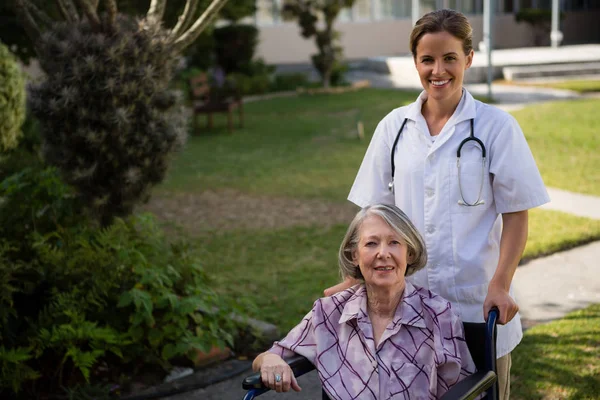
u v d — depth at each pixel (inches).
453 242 102.6
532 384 151.6
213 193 364.2
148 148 179.3
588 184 334.3
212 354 172.1
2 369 144.3
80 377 160.4
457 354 96.7
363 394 97.7
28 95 177.5
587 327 179.9
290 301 212.5
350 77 927.0
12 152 325.4
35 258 168.6
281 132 555.2
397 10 1155.9
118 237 175.5
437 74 99.9
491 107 103.1
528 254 240.5
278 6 1080.2
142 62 177.8
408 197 106.0
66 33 180.1
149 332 162.6
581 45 1141.1
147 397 155.0
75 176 177.3
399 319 98.9
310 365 102.7
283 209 329.4
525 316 192.4
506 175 100.0
